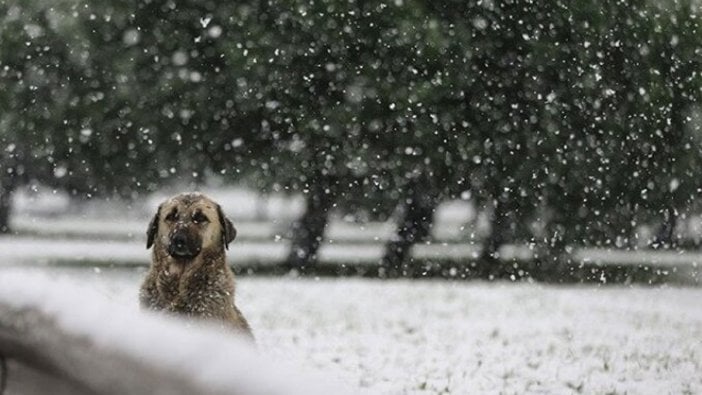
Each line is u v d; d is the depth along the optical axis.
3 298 2.12
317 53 27.30
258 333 16.05
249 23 27.77
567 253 32.19
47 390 2.09
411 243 32.38
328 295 23.52
